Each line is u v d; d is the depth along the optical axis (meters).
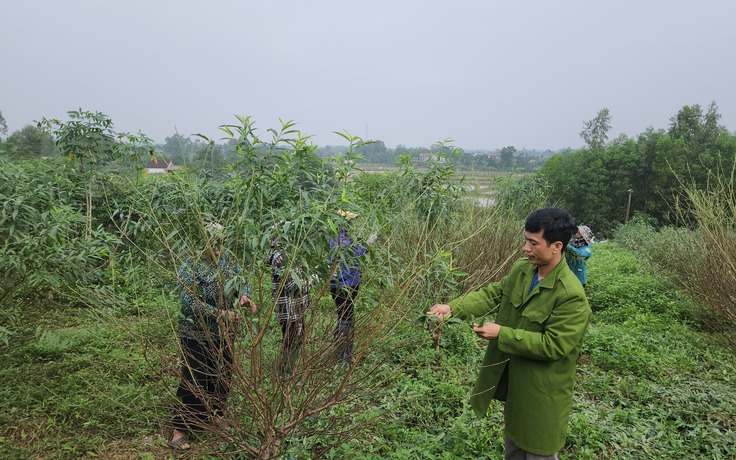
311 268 2.53
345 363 2.65
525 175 8.77
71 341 3.96
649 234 13.93
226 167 2.59
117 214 4.40
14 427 3.12
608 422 3.77
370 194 3.49
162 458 2.97
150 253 3.41
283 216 2.42
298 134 2.55
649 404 4.07
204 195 3.16
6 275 3.09
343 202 2.51
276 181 2.55
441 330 3.97
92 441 3.01
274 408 2.44
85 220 3.45
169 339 3.07
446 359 4.57
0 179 3.25
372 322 2.50
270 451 2.46
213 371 2.88
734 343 5.12
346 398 2.58
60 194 4.30
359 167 2.79
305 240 2.39
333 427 2.68
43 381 3.57
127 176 4.50
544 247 2.37
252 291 2.39
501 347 2.40
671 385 4.39
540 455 2.44
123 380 3.65
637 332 5.79
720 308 5.35
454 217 5.27
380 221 2.89
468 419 3.60
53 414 3.27
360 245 2.63
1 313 3.42
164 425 2.98
